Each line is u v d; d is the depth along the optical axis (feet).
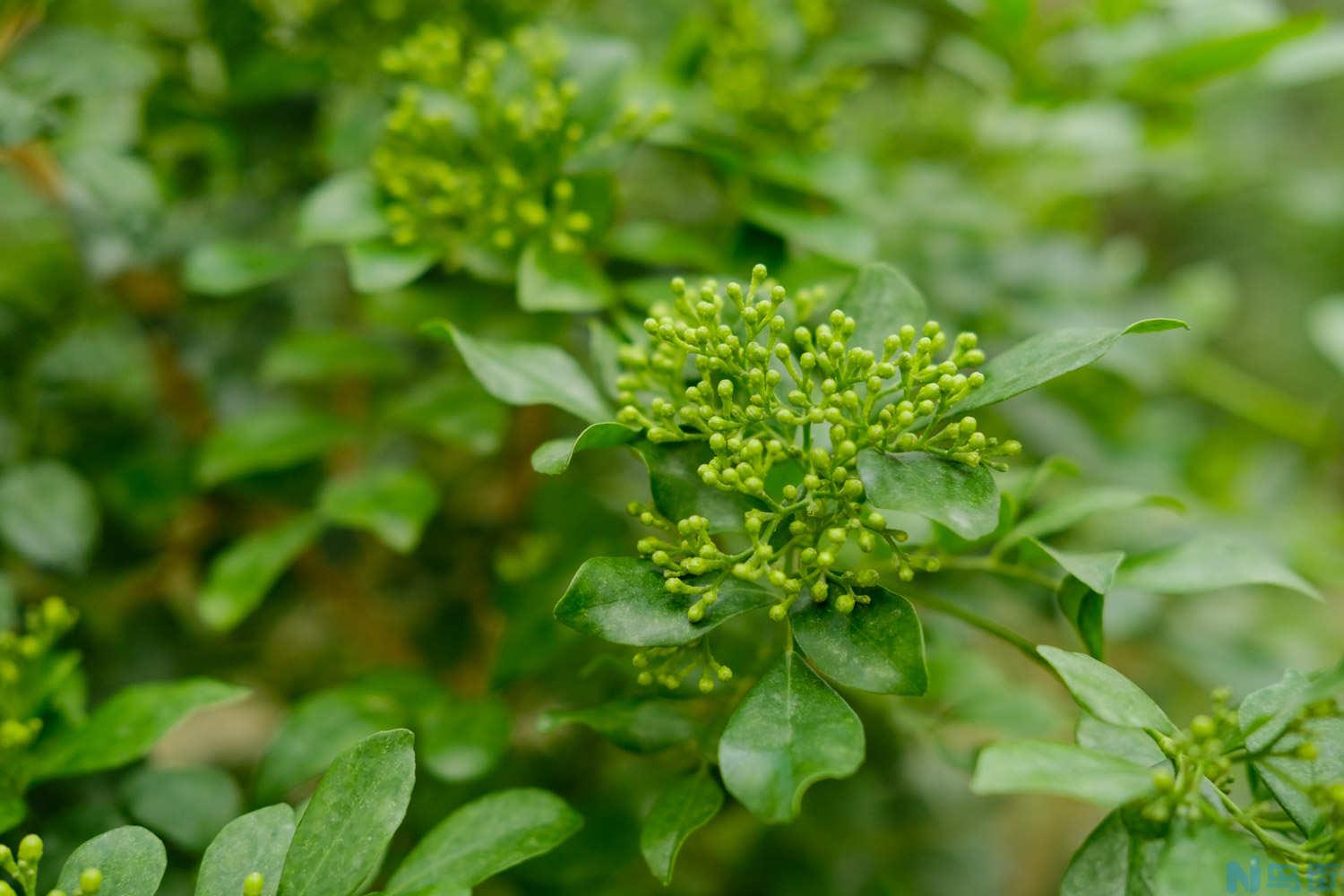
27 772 1.08
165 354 1.45
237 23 1.32
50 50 1.24
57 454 1.39
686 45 1.33
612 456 1.51
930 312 1.37
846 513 1.00
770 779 0.94
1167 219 2.70
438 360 1.43
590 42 1.24
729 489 1.00
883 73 1.70
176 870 1.17
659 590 1.00
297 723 1.15
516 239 1.21
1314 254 2.78
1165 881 0.90
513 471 1.40
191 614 1.56
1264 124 2.48
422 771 1.30
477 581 1.47
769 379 1.01
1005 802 1.96
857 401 1.00
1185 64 1.42
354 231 1.19
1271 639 1.66
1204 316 1.87
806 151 1.28
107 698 1.38
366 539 1.50
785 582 0.98
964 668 1.27
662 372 1.07
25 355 1.40
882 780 1.44
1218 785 0.99
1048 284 1.48
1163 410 1.85
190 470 1.39
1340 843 0.94
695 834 1.56
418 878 1.01
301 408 1.50
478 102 1.20
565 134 1.20
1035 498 1.41
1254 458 1.93
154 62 1.33
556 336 1.26
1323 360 2.85
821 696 0.97
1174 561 1.06
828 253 1.19
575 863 1.25
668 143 1.22
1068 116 1.61
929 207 1.52
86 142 1.25
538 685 1.36
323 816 0.97
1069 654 0.97
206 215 1.41
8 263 1.47
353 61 1.36
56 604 1.14
